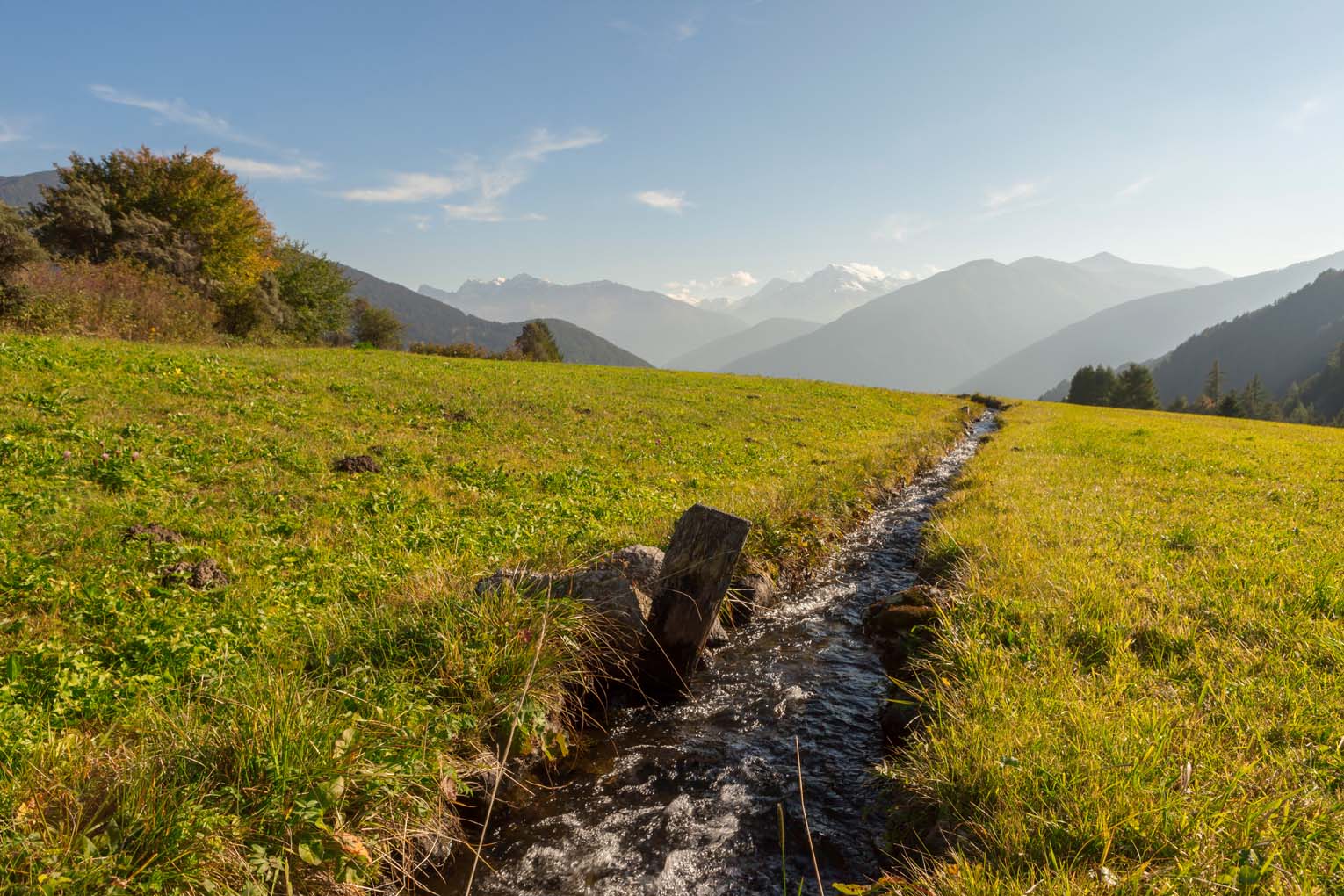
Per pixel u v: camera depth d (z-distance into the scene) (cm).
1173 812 384
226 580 771
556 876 462
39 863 332
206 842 369
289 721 447
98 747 450
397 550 923
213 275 5281
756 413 3161
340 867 399
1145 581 848
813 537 1232
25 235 2812
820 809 526
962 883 362
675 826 510
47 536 793
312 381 2198
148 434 1288
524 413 2281
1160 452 2512
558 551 920
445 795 496
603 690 697
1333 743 455
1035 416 4969
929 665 660
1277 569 854
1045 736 477
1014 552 984
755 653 831
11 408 1281
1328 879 333
